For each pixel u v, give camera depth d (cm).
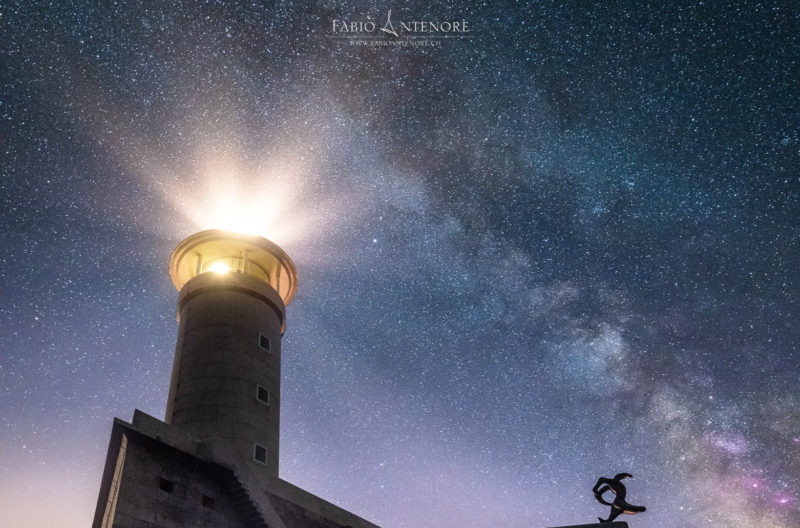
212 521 2669
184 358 3531
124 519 2428
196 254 4138
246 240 4116
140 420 2656
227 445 2888
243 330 3634
